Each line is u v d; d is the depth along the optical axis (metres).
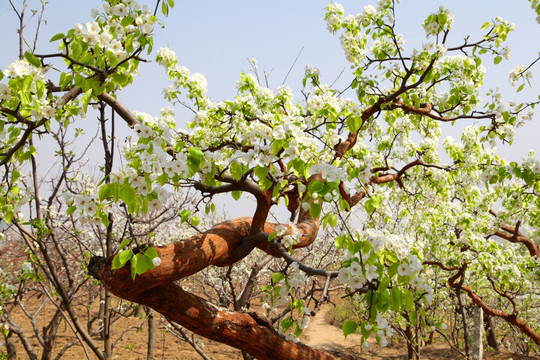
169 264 2.20
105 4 2.26
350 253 1.98
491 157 5.48
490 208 6.11
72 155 3.96
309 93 3.78
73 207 1.94
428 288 2.00
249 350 2.62
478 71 4.20
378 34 4.00
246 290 3.96
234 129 3.44
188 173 1.96
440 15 3.61
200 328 2.46
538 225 5.85
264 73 3.66
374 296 1.97
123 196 1.75
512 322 5.64
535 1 3.57
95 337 10.59
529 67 4.13
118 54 2.23
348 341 12.46
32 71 2.10
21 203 3.22
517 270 5.94
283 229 2.63
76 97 2.46
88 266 2.22
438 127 5.86
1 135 2.38
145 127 2.00
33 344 9.38
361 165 2.34
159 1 2.22
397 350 11.43
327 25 4.05
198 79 3.55
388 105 4.25
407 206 6.38
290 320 2.39
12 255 6.66
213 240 2.56
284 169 2.88
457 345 8.26
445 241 5.89
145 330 11.49
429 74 4.00
